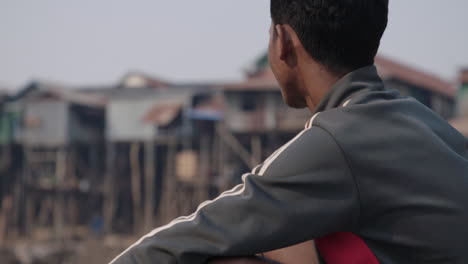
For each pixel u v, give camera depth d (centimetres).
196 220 105
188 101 3180
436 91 2894
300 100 123
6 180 3525
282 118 2875
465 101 2819
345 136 104
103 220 3394
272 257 119
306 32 112
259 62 3112
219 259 105
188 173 3170
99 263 2819
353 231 106
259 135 2950
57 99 3406
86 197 3444
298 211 101
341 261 106
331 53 112
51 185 3434
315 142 105
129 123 3312
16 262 2883
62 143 3375
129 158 3447
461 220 102
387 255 104
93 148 3525
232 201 104
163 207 3297
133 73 3691
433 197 103
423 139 107
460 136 118
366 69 114
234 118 2970
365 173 103
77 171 3488
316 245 111
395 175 103
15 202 3447
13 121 3472
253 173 109
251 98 2959
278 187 103
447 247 101
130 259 105
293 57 117
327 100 113
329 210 101
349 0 108
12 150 3541
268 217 101
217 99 3216
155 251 104
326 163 103
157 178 3516
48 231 3447
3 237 3359
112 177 3338
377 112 108
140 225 3216
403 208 103
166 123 3105
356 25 109
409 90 2844
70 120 3416
